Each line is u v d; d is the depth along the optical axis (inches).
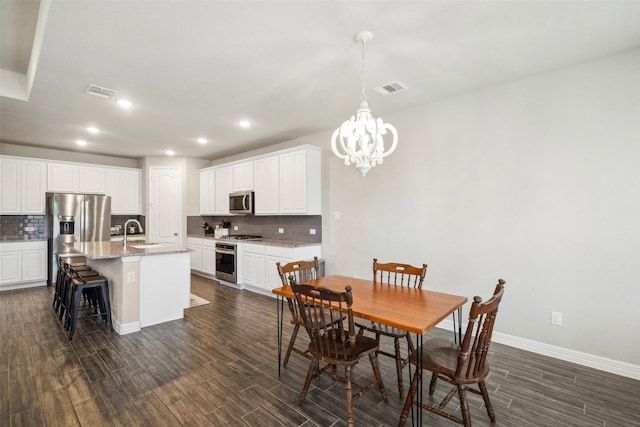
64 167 224.1
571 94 105.7
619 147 97.7
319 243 183.6
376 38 88.5
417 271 100.6
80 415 77.3
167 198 258.8
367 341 85.4
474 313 63.5
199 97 130.3
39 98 128.6
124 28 82.4
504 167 119.3
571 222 106.1
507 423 75.4
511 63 103.6
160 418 76.6
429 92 126.8
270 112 149.8
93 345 117.2
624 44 92.7
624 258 97.4
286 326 138.2
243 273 203.8
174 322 142.6
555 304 109.3
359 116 90.4
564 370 100.4
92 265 172.4
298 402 83.4
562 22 81.8
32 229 220.2
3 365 101.7
